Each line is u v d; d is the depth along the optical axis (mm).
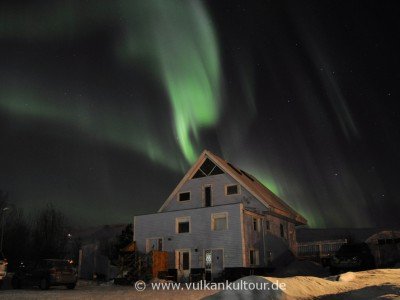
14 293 17234
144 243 29922
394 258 27984
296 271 24594
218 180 31547
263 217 29578
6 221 52344
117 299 14094
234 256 25781
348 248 21547
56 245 55156
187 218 28547
